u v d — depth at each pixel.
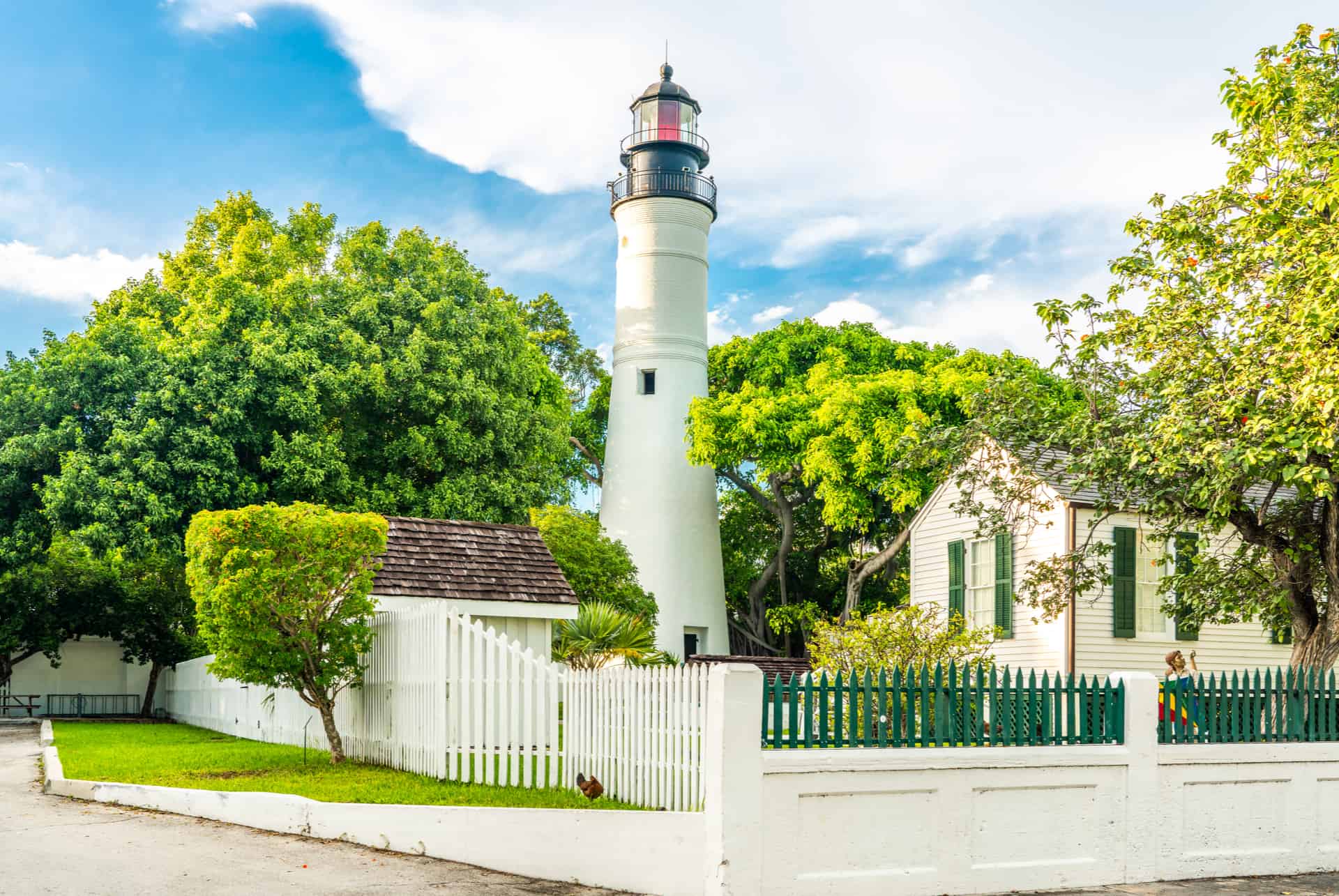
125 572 35.25
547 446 38.62
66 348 33.22
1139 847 10.30
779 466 35.22
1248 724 11.19
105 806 13.03
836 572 43.31
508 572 20.44
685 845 8.69
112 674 38.59
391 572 18.98
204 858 9.91
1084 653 19.95
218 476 31.45
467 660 13.30
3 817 12.04
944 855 9.34
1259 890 10.16
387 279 37.44
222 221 40.59
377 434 35.56
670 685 9.94
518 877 9.66
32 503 32.28
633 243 39.16
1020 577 21.33
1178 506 13.42
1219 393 12.67
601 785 10.78
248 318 34.22
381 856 10.36
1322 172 12.95
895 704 9.42
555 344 51.94
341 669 15.75
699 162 40.31
